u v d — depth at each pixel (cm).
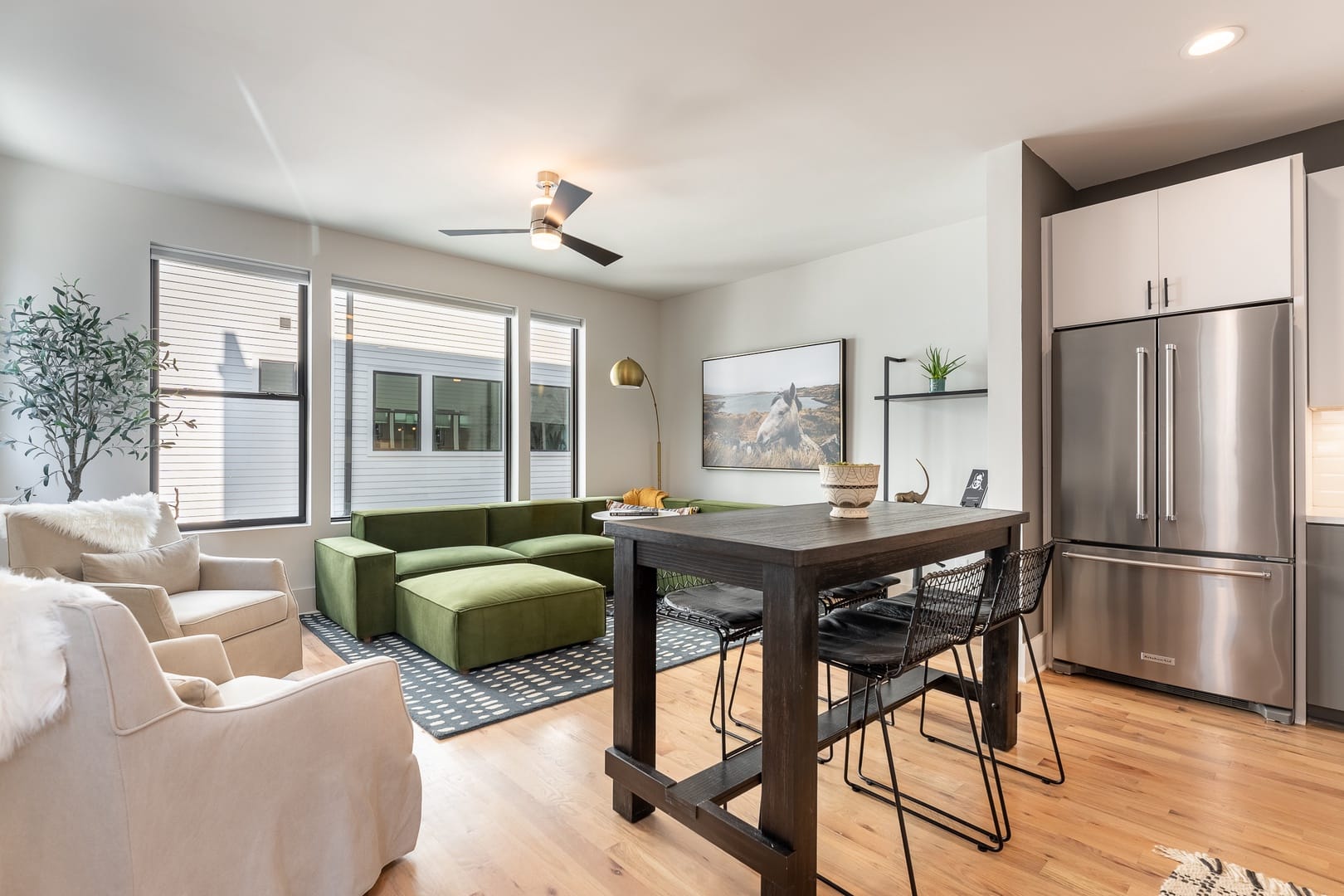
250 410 407
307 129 288
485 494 525
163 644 175
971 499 383
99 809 119
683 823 166
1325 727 256
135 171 333
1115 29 219
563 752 234
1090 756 231
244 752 134
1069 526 313
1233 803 199
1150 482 289
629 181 346
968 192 363
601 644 368
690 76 248
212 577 301
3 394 317
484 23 215
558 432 572
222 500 398
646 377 620
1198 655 277
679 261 502
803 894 147
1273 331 259
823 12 210
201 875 127
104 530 272
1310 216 261
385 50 229
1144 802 200
